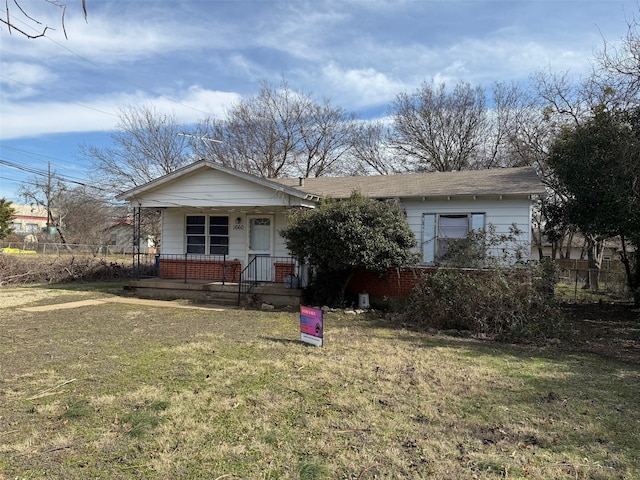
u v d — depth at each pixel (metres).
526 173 13.48
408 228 11.15
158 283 13.53
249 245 14.24
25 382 5.25
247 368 5.89
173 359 6.33
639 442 3.85
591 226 12.16
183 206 13.48
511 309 8.65
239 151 30.48
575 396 5.05
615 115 11.12
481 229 10.99
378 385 5.28
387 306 11.80
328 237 10.43
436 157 30.22
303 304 12.05
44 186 45.91
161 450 3.56
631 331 9.47
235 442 3.71
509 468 3.33
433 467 3.34
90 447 3.60
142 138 28.50
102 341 7.48
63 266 17.75
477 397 4.95
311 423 4.13
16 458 3.40
